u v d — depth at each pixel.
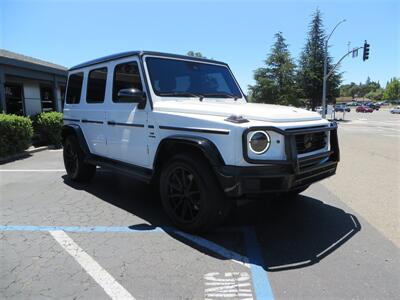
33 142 12.41
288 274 3.07
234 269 3.16
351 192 5.89
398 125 27.33
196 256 3.41
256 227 4.21
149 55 4.59
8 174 7.29
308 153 3.79
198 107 3.90
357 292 2.78
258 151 3.36
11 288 2.82
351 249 3.59
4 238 3.83
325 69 30.31
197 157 3.72
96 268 3.16
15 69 12.62
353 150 11.41
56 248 3.58
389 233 4.04
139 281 2.94
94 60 5.64
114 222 4.35
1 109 11.86
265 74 44.19
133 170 4.70
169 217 4.14
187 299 2.68
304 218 4.55
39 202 5.19
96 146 5.61
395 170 7.87
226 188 3.39
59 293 2.75
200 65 5.09
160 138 4.16
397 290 2.81
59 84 16.67
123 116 4.79
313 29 42.84
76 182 6.47
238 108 3.87
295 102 42.91
